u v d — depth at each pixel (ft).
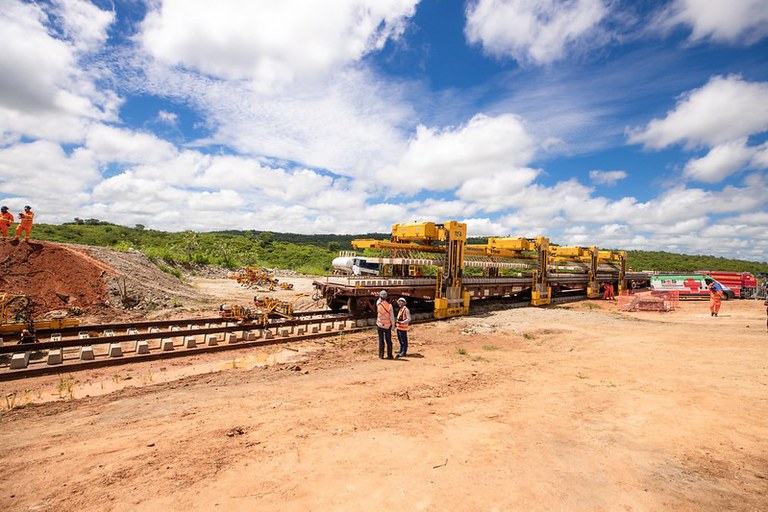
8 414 18.80
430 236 54.39
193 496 11.28
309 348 35.32
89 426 17.21
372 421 17.61
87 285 46.57
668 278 96.84
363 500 11.15
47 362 27.02
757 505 11.38
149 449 14.57
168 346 31.73
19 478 12.43
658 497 11.69
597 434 16.39
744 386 23.47
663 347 36.19
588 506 11.14
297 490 11.65
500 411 19.19
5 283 40.37
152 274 64.49
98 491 11.55
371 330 43.75
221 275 124.77
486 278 65.00
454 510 10.75
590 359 31.73
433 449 14.73
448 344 38.27
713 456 14.53
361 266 65.10
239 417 18.06
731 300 90.89
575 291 101.91
